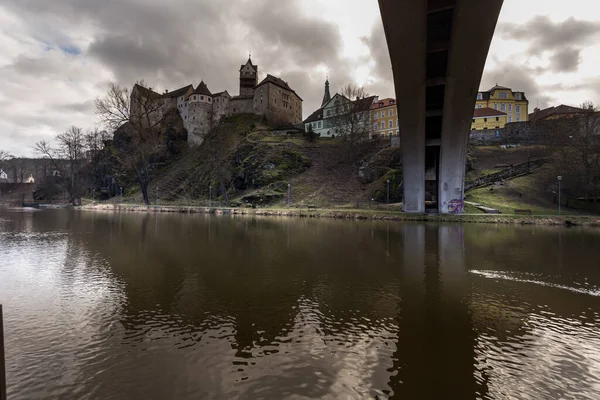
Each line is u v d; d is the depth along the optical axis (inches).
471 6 713.0
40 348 213.8
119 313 278.8
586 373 189.5
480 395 167.3
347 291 346.0
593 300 321.4
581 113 1712.6
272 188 2213.3
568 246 648.4
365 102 2625.5
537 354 212.5
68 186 3134.8
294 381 177.9
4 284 365.4
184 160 3604.8
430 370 190.7
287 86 4136.3
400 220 1264.8
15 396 161.8
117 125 2265.0
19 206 2970.0
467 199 1425.9
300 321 264.4
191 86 4306.1
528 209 1279.5
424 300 319.9
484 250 601.3
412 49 831.1
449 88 1012.5
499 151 1942.7
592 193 1304.1
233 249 608.7
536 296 334.6
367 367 193.8
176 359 200.8
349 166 2322.8
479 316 278.2
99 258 516.7
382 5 718.5
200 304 303.0
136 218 1476.4
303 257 534.0
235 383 175.3
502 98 2970.0
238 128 3629.4
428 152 1494.8
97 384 173.2
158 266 460.8
